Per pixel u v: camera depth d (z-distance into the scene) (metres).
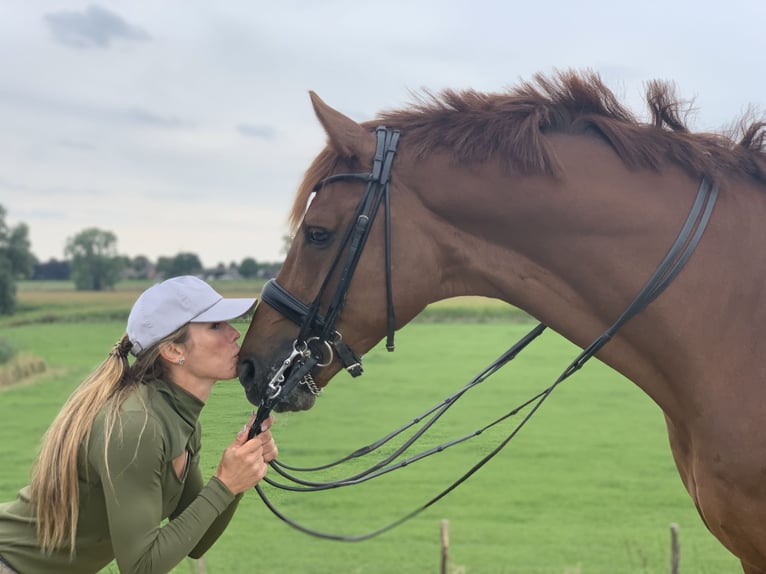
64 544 2.00
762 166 2.24
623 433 19.84
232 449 2.03
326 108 2.25
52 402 24.69
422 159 2.24
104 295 102.69
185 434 2.10
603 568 8.99
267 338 2.26
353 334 2.26
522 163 2.17
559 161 2.17
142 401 1.98
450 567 8.87
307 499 13.31
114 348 2.11
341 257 2.22
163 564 1.89
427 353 41.19
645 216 2.15
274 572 8.80
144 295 2.12
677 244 2.14
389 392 27.09
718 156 2.26
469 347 44.28
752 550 2.15
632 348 2.24
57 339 51.59
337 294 2.21
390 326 2.25
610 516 11.99
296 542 10.27
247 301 2.18
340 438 18.23
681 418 2.23
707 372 2.12
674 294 2.14
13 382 29.94
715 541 10.27
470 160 2.21
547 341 48.19
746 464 2.04
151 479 1.94
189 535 1.94
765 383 2.05
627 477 14.97
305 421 20.95
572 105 2.33
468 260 2.27
